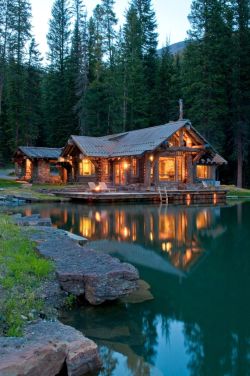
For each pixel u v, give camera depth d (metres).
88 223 17.22
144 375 5.07
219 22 41.47
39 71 49.84
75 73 50.72
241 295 8.09
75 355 4.87
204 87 40.16
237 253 11.88
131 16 51.97
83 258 8.41
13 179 40.12
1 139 53.47
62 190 29.69
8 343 4.72
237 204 27.48
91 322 6.48
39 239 10.60
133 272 7.41
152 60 55.75
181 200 28.44
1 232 11.04
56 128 51.88
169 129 31.17
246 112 41.62
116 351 5.65
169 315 6.98
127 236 14.28
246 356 5.68
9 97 46.38
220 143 41.78
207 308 7.34
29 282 7.09
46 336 5.03
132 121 48.56
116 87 45.94
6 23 44.44
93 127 46.59
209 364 5.45
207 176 37.22
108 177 33.19
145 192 27.80
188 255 11.53
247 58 42.53
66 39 56.38
